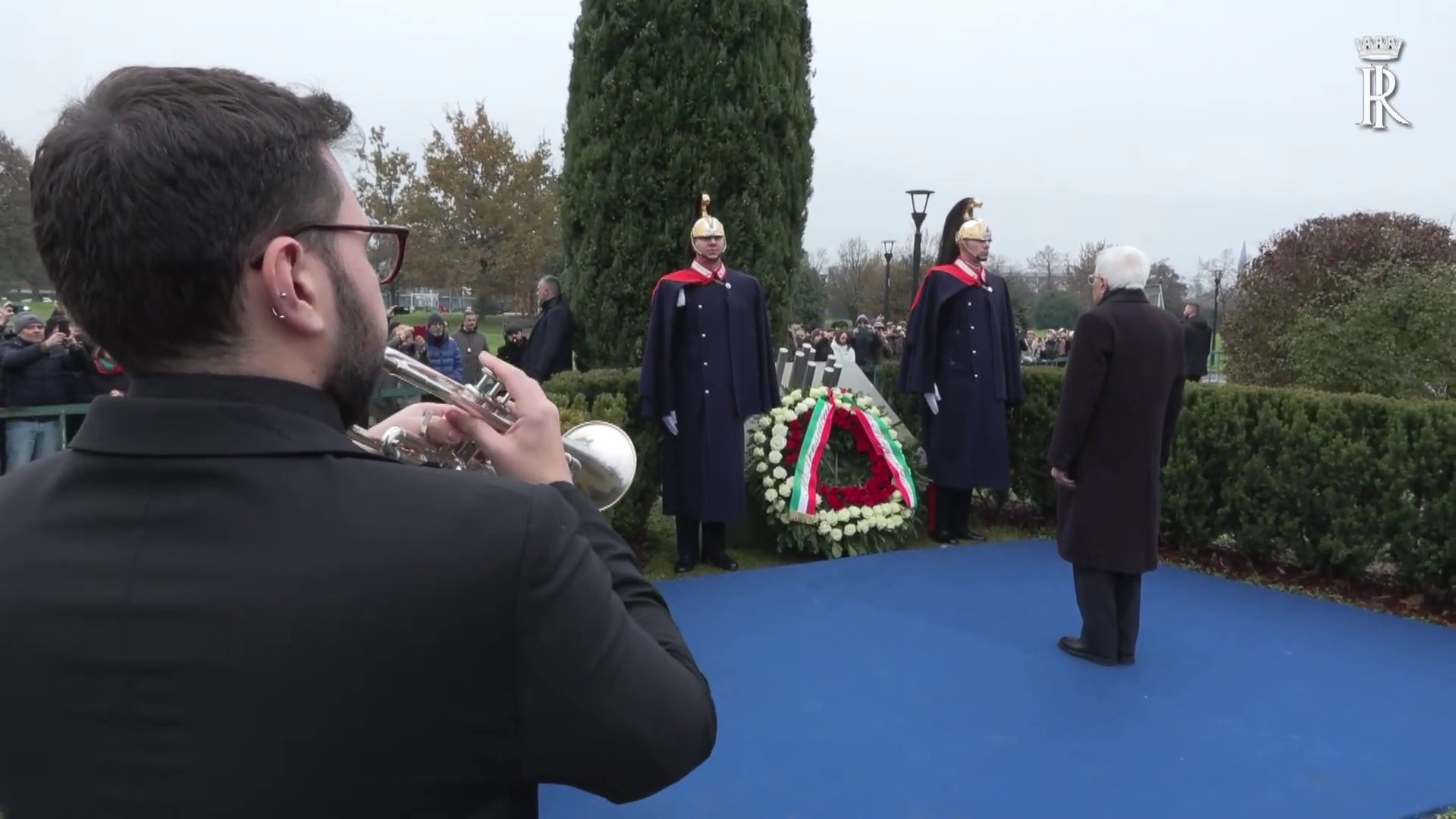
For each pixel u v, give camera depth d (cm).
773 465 654
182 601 84
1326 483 571
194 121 89
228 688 83
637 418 609
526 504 94
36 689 86
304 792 83
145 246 87
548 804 325
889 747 364
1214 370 2219
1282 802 327
